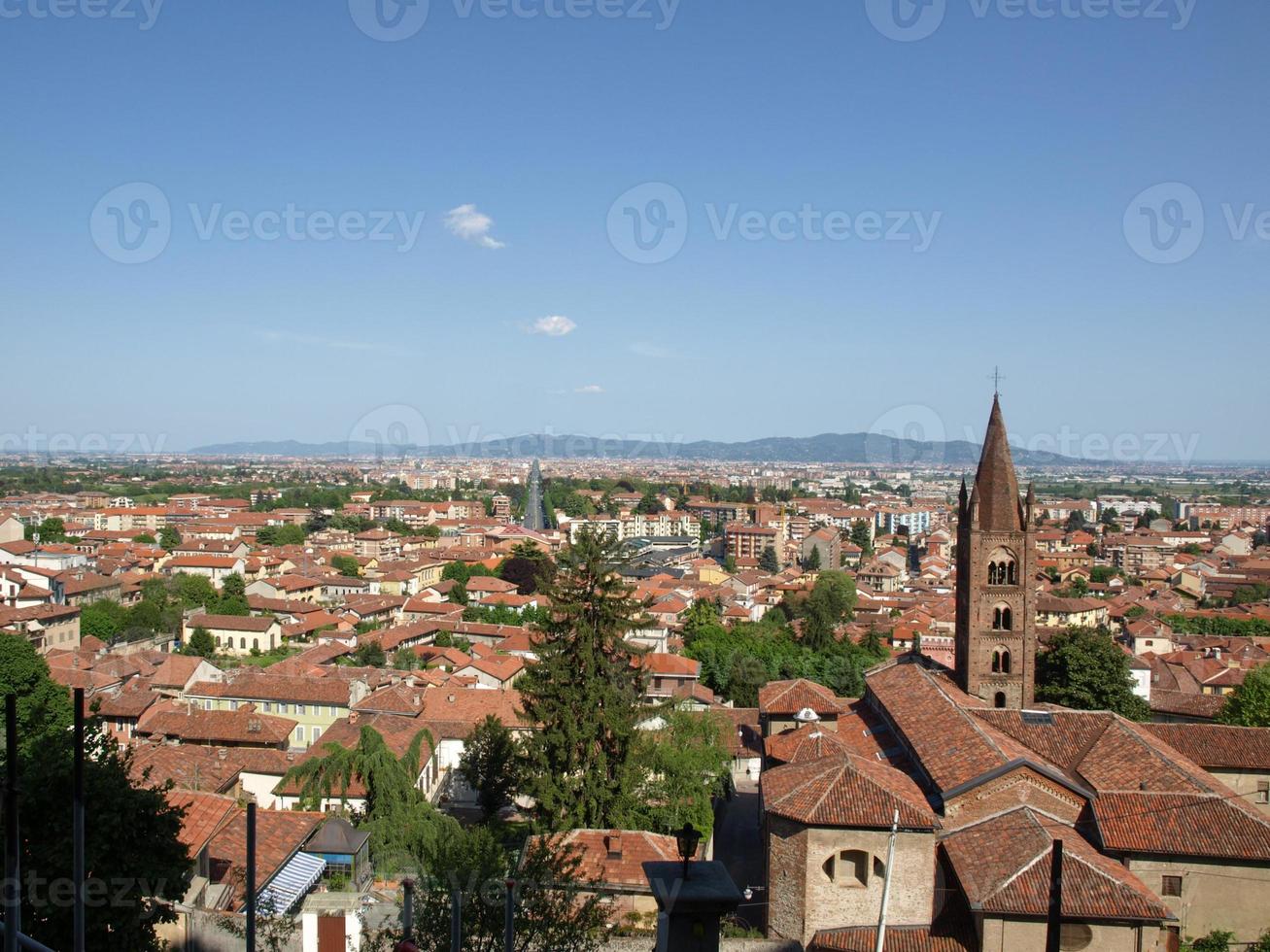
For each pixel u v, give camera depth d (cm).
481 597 17312
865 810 4197
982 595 6556
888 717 6094
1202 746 5972
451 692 9188
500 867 3103
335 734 7694
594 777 5678
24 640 7612
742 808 7244
